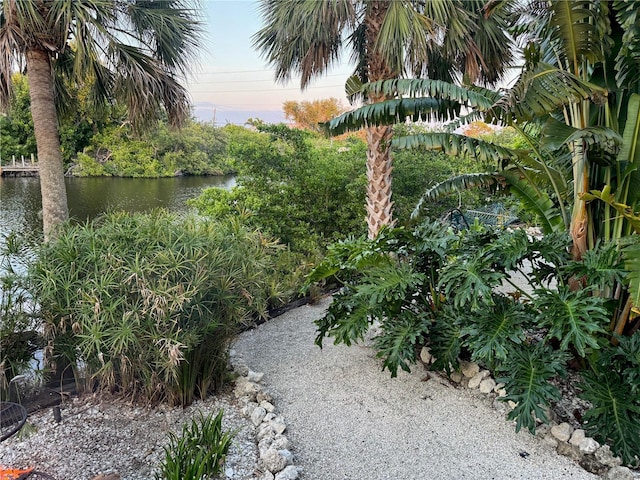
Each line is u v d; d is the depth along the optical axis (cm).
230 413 249
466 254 287
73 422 236
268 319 423
